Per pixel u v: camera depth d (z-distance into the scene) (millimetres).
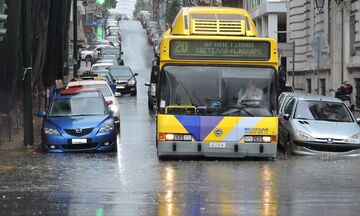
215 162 26234
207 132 25906
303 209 16703
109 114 32094
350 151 28828
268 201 17828
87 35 146375
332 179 21828
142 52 149250
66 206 17078
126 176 22500
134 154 29453
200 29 27016
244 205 17234
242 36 27031
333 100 32219
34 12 37656
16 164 25875
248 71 26328
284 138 30781
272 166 25109
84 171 23781
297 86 77062
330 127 29547
